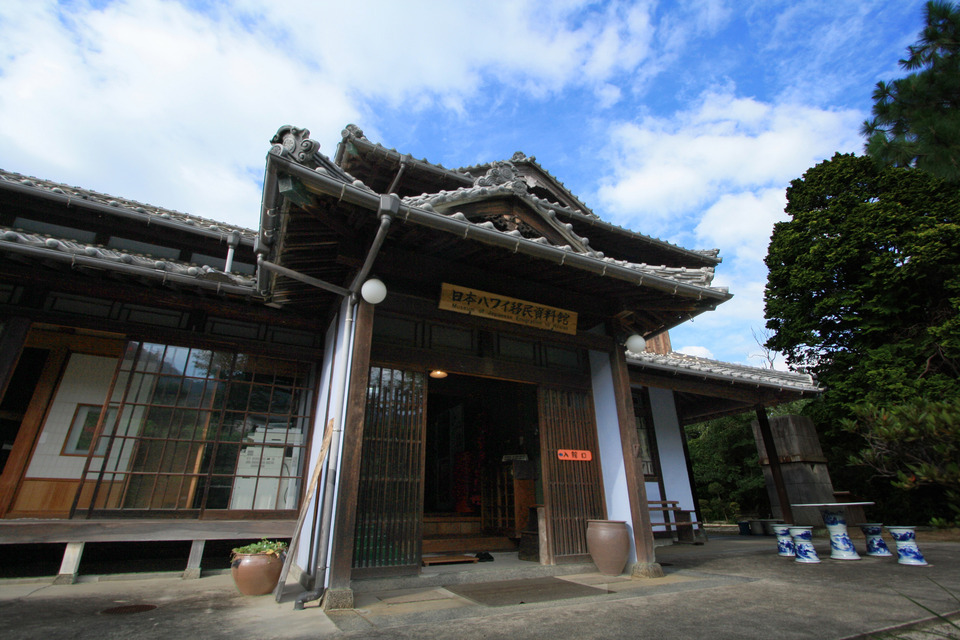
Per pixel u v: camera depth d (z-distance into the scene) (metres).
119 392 5.66
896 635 3.05
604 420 6.27
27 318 5.44
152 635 3.08
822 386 12.61
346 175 4.03
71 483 5.79
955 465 8.39
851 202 13.27
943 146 7.05
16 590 4.50
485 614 3.60
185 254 7.34
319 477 4.51
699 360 11.36
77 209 6.61
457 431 9.89
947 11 7.12
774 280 14.70
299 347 6.64
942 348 10.99
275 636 3.06
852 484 13.26
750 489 17.16
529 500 6.95
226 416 6.06
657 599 4.10
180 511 5.51
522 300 5.71
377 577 4.36
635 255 10.30
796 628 3.17
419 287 5.35
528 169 9.64
